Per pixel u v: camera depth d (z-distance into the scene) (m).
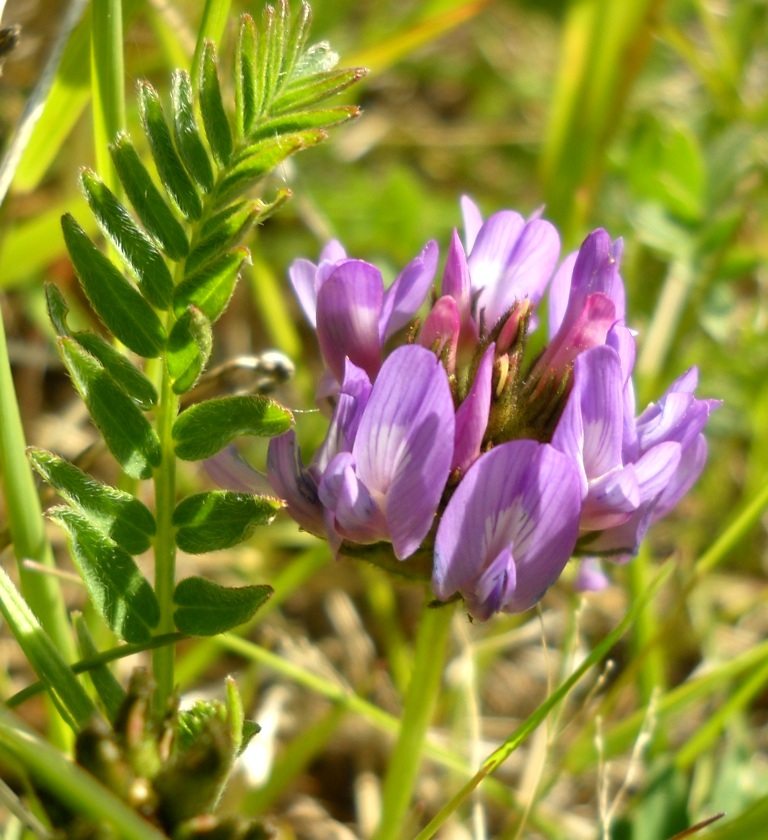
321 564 0.12
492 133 0.20
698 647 0.14
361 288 0.07
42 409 0.16
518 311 0.08
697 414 0.07
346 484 0.07
